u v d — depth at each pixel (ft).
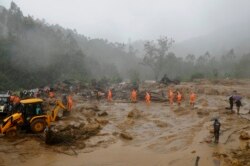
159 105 117.39
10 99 85.76
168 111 103.14
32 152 58.39
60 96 135.13
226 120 87.81
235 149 61.72
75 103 119.03
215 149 62.03
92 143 65.67
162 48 349.20
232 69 448.24
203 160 56.34
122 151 61.82
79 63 396.16
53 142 62.80
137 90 142.00
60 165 53.52
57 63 366.63
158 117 93.56
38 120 67.67
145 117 93.15
